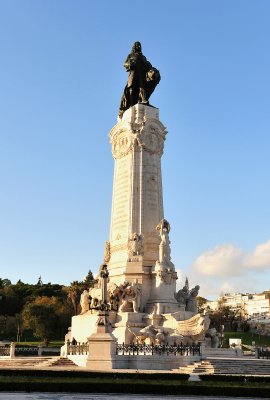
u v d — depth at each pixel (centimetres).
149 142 4666
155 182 4597
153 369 3114
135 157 4609
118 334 3759
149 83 4962
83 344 3572
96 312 4012
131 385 2184
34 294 12069
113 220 4612
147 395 2125
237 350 3769
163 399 1978
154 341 3494
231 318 14212
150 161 4638
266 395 2158
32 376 2461
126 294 4059
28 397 1942
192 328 3681
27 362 3738
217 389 2177
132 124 4669
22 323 9469
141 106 4775
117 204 4609
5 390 2147
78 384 2180
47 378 2348
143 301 4125
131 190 4509
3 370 2522
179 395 2153
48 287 12631
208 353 3572
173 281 4222
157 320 3903
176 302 4141
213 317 13375
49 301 10175
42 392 2147
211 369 2988
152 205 4512
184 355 3244
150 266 4294
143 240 4331
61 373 2503
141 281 4175
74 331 4272
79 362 3481
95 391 2175
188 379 2528
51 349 5319
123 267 4250
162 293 4116
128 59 5028
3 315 10619
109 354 3041
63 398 1927
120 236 4472
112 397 2006
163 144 4797
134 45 5134
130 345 3222
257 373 3034
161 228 4344
